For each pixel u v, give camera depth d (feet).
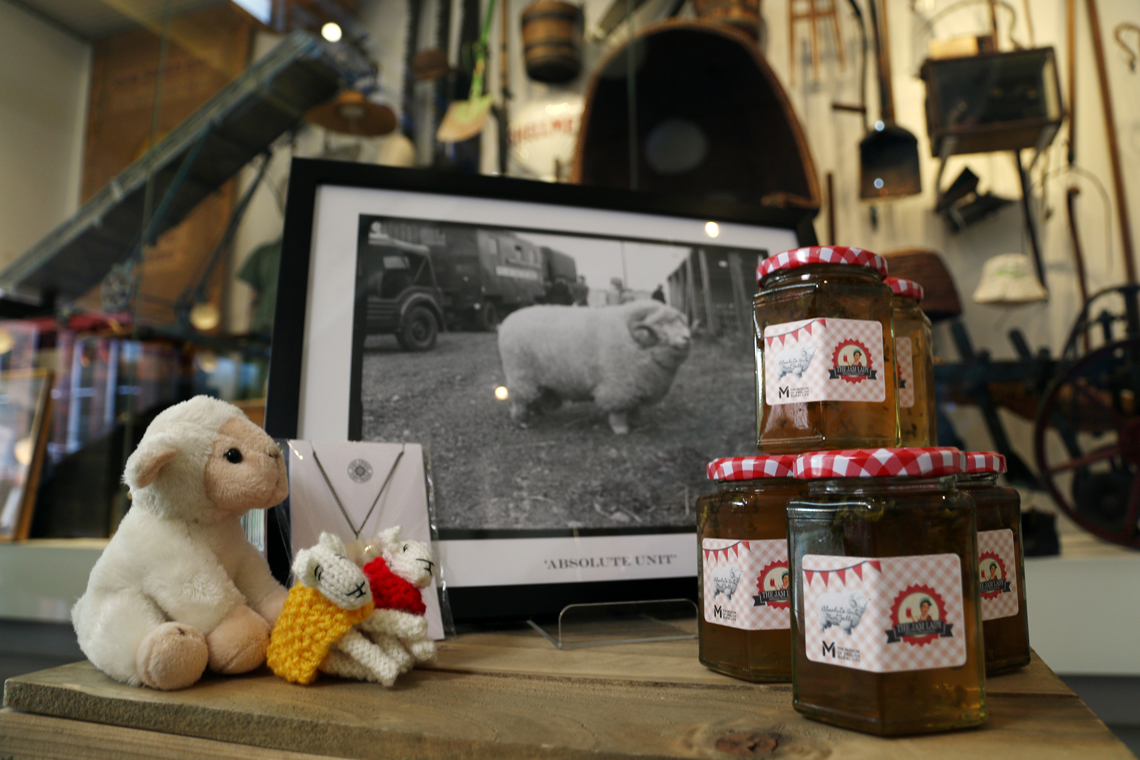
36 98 7.27
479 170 7.27
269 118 7.55
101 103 7.78
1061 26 6.96
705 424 2.69
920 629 1.22
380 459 2.09
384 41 7.63
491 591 2.25
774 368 1.66
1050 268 6.81
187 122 7.43
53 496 5.93
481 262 2.64
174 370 6.86
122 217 7.39
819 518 1.32
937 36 7.06
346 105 6.91
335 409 2.34
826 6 7.20
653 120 6.92
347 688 1.49
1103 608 4.12
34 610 4.57
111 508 6.02
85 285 7.17
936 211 6.93
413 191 2.64
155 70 7.81
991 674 1.65
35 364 6.58
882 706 1.18
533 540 2.36
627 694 1.46
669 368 2.72
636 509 2.50
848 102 7.10
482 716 1.29
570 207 2.82
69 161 7.59
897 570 1.23
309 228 2.47
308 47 7.34
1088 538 6.00
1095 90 6.89
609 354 2.67
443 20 7.55
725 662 1.62
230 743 1.31
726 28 6.46
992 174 7.02
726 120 6.92
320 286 2.45
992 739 1.16
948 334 6.84
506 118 7.31
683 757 1.09
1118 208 6.75
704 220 2.98
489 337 2.57
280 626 1.54
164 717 1.36
